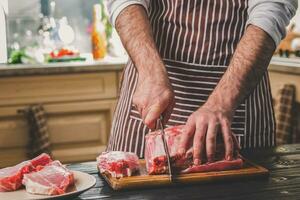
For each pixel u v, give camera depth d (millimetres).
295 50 2574
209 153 1025
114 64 2580
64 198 904
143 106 1081
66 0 3088
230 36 1355
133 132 1374
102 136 2639
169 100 1073
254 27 1238
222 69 1351
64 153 2602
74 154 2613
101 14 2873
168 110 1099
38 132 2494
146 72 1138
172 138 1072
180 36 1354
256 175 1023
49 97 2539
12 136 2529
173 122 1340
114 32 2877
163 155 1014
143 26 1253
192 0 1343
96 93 2594
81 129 2609
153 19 1396
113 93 2611
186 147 1038
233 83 1141
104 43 2834
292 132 2297
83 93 2578
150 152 1035
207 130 1038
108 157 1046
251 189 961
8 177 960
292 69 2244
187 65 1351
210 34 1347
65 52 2742
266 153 1223
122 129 1404
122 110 1429
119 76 2607
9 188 958
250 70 1169
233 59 1195
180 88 1354
